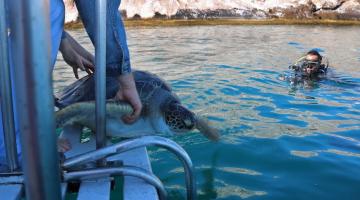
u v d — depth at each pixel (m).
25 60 0.91
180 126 3.76
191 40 11.82
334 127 4.82
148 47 10.52
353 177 3.39
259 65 8.57
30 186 1.01
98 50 1.79
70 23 13.63
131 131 3.44
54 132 0.99
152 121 3.61
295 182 3.28
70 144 2.77
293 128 4.68
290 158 3.76
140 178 2.05
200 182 3.23
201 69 7.98
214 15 16.16
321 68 7.75
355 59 9.88
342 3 17.00
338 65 9.12
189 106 5.44
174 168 3.42
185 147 3.93
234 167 3.54
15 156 1.91
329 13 16.81
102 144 2.00
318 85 7.06
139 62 8.59
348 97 6.36
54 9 2.24
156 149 3.80
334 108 5.70
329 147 4.11
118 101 2.98
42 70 0.93
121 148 1.98
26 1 0.88
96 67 1.82
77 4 2.09
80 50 3.63
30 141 0.97
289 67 8.16
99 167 2.06
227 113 5.19
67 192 2.11
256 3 16.75
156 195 1.96
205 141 4.08
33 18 0.89
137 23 14.95
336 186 3.23
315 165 3.61
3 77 1.74
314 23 16.30
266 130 4.56
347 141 4.31
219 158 3.71
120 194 2.22
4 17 1.65
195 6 16.08
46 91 0.95
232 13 16.34
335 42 12.23
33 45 0.90
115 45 2.20
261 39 12.38
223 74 7.58
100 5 1.72
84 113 3.11
